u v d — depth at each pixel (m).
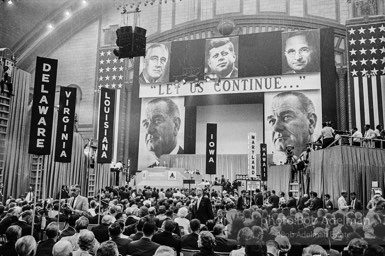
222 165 27.70
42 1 29.69
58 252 3.29
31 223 6.52
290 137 25.73
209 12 29.17
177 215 8.01
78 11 30.70
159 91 28.95
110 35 30.66
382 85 24.33
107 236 5.75
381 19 25.11
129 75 29.94
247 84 27.14
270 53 26.97
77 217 5.69
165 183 23.17
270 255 3.41
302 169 15.62
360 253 2.64
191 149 28.33
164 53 29.28
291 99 26.12
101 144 12.76
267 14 27.95
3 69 17.14
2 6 27.09
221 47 28.03
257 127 29.06
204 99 28.16
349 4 26.28
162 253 2.88
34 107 7.20
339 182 12.11
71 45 31.19
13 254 4.11
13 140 17.73
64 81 30.78
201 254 3.86
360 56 25.03
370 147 12.64
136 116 29.06
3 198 16.92
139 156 28.50
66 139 10.28
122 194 14.48
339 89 25.70
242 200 12.83
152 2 25.50
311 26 26.94
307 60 26.14
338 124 25.16
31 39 29.52
